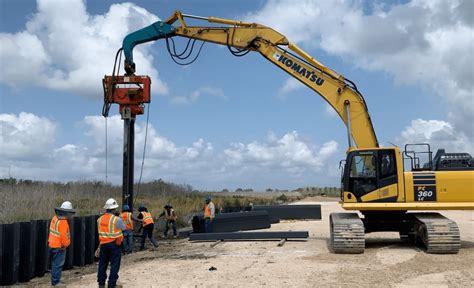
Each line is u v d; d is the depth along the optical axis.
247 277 11.51
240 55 18.30
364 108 17.27
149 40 18.30
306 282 10.85
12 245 12.34
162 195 40.16
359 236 14.95
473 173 15.54
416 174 15.73
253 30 18.16
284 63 17.91
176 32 18.19
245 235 19.41
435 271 12.14
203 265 13.41
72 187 29.47
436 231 14.84
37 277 13.41
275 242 18.64
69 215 10.80
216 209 30.31
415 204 15.54
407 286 10.38
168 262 14.18
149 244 19.56
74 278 12.66
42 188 24.88
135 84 17.66
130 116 17.55
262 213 25.88
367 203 15.78
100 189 31.62
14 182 26.61
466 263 13.32
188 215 28.86
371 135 17.14
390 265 13.02
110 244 10.02
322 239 19.41
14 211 19.28
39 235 13.59
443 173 15.61
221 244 18.55
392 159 15.85
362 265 13.05
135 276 11.95
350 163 16.05
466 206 15.34
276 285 10.57
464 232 22.12
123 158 17.80
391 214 17.03
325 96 17.53
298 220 31.59
